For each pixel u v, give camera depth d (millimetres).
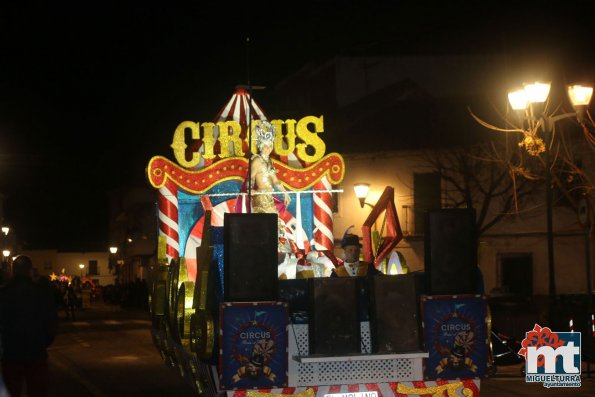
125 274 70625
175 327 9367
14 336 8086
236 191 11648
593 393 12250
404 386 7422
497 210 30625
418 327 7391
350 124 35344
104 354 19609
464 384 7520
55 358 18797
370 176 33000
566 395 12055
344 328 7242
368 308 7465
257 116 12133
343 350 7211
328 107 38906
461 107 33750
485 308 7480
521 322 18141
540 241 29922
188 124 11461
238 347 7008
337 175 11898
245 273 7059
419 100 35062
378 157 32781
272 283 7090
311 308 7211
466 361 7414
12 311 8086
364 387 7371
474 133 31078
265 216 7129
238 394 7066
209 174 11398
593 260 28688
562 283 29641
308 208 11953
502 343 15625
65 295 42469
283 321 7078
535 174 28109
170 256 11070
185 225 11516
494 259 30656
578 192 27750
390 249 8844
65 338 25609
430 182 31906
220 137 11508
